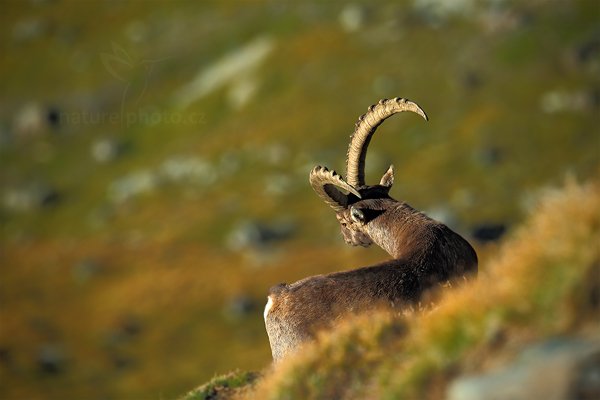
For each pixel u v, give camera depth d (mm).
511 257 28188
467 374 25500
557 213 27750
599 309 24891
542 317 25578
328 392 29562
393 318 31453
